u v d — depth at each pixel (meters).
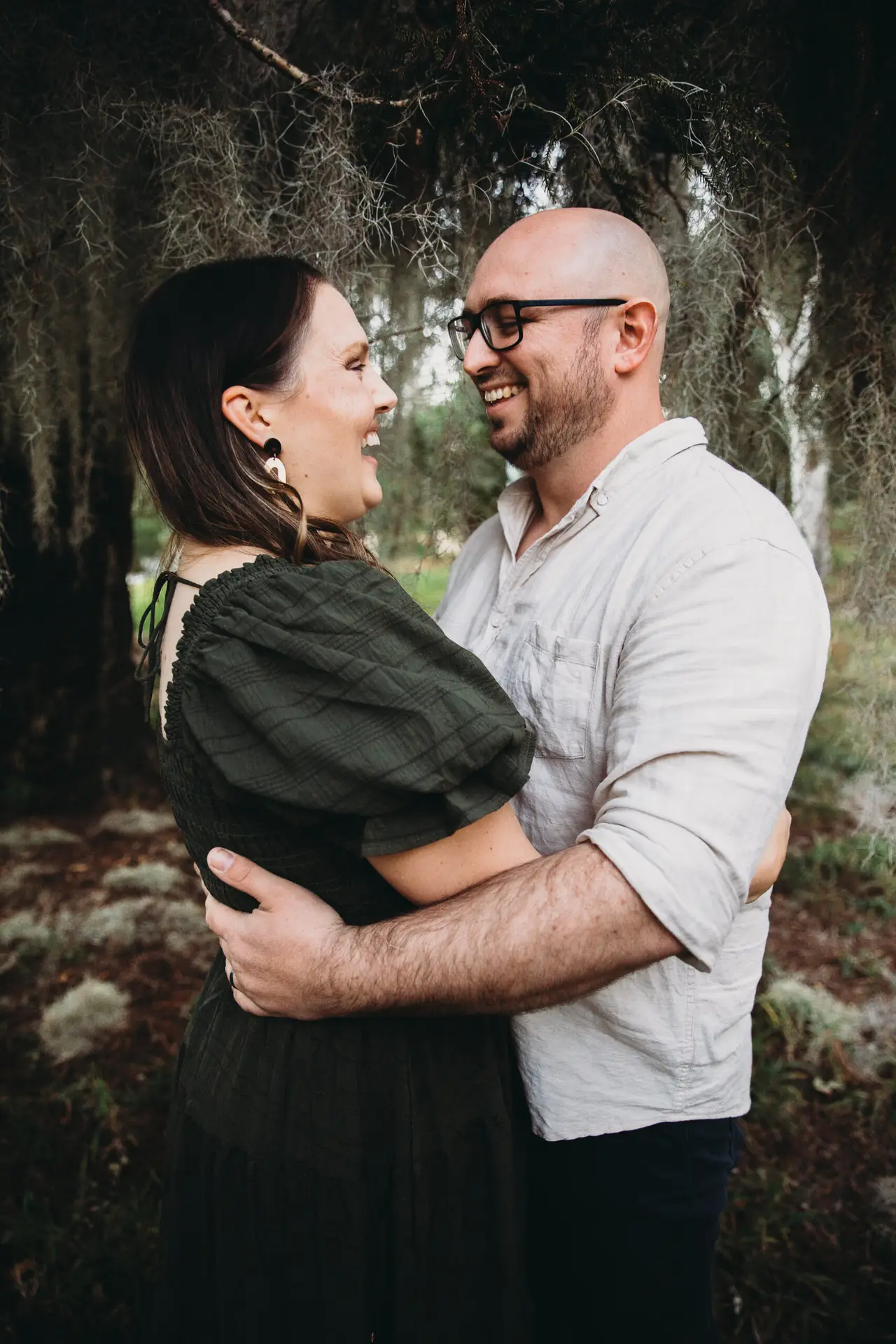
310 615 0.75
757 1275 1.63
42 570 3.33
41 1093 2.06
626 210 1.19
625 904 0.74
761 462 1.69
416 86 1.14
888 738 1.98
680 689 0.81
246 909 0.86
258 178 1.46
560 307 1.02
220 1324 0.91
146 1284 1.60
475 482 2.05
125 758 3.62
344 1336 0.86
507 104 1.12
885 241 1.27
